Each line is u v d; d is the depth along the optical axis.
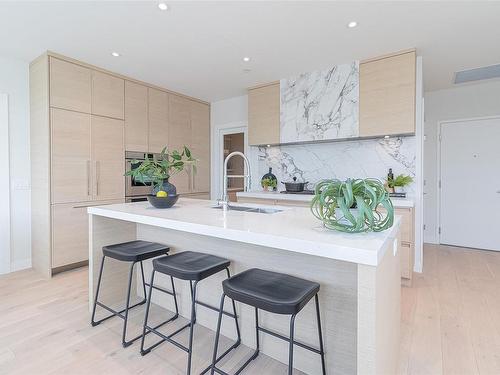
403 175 3.35
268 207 2.25
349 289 1.48
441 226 4.59
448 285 2.89
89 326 2.09
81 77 3.32
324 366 1.49
